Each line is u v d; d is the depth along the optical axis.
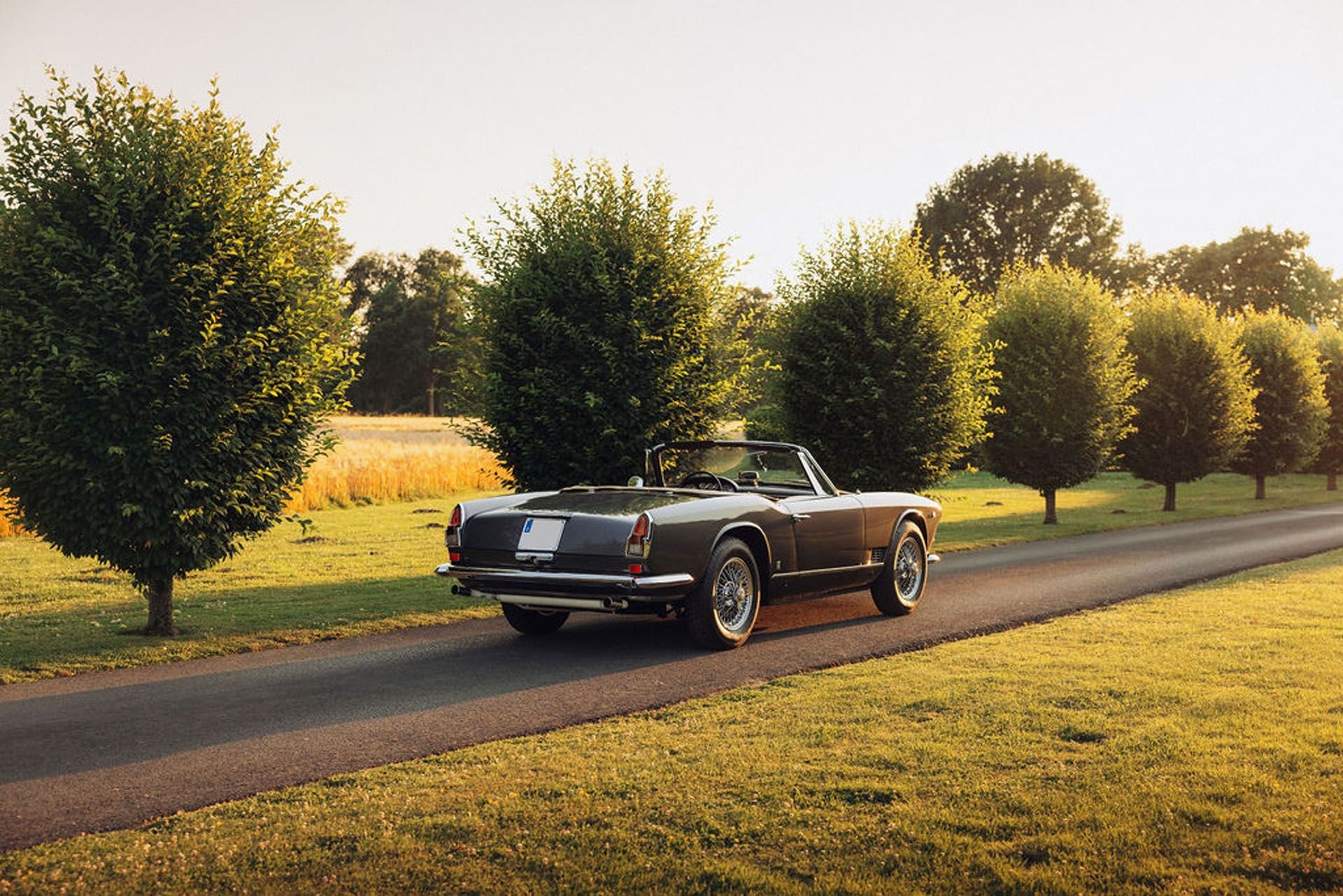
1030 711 5.72
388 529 19.42
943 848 3.78
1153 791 4.32
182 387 8.10
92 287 7.86
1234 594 10.63
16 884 3.52
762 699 6.17
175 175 8.30
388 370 114.69
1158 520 23.03
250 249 8.59
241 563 14.12
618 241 12.33
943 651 7.71
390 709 6.13
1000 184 68.88
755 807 4.21
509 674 7.14
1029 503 30.03
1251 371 33.19
